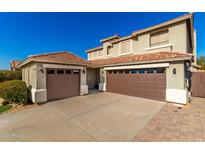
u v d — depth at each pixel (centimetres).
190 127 552
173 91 965
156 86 1074
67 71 1235
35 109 863
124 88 1348
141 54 1398
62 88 1193
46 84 1072
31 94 1053
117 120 643
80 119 662
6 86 977
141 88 1187
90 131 524
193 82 1257
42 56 1091
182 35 1138
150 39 1380
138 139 458
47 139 466
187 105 904
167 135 485
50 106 930
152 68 1101
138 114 728
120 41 1738
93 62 1873
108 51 2002
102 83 1622
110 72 1520
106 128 551
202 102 999
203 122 605
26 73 1309
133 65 1223
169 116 691
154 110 800
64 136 486
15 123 624
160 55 1093
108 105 933
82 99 1148
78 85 1330
